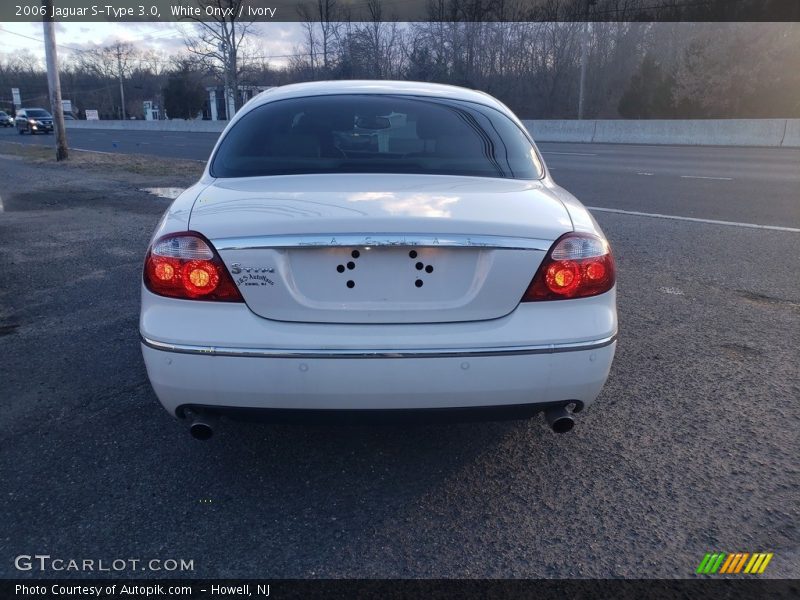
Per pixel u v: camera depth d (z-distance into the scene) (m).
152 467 3.03
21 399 3.69
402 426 2.60
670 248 7.21
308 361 2.43
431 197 2.72
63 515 2.69
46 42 19.48
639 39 46.53
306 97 3.60
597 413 3.53
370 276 2.48
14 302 5.50
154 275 2.55
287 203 2.63
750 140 24.53
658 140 27.44
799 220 8.78
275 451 3.18
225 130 3.54
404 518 2.69
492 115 3.64
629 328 4.80
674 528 2.62
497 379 2.49
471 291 2.51
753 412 3.54
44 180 14.88
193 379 2.49
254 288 2.47
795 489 2.86
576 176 14.16
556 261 2.54
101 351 4.40
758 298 5.53
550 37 46.50
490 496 2.83
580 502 2.78
